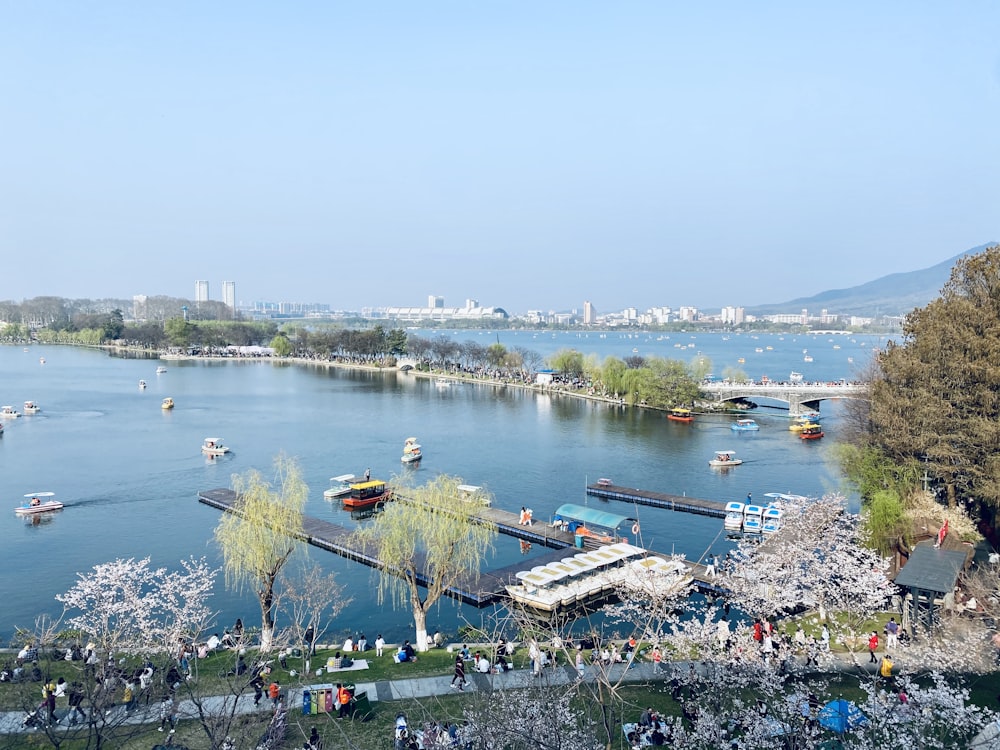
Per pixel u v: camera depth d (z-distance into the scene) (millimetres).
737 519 101875
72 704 43719
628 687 50906
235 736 42938
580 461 143500
